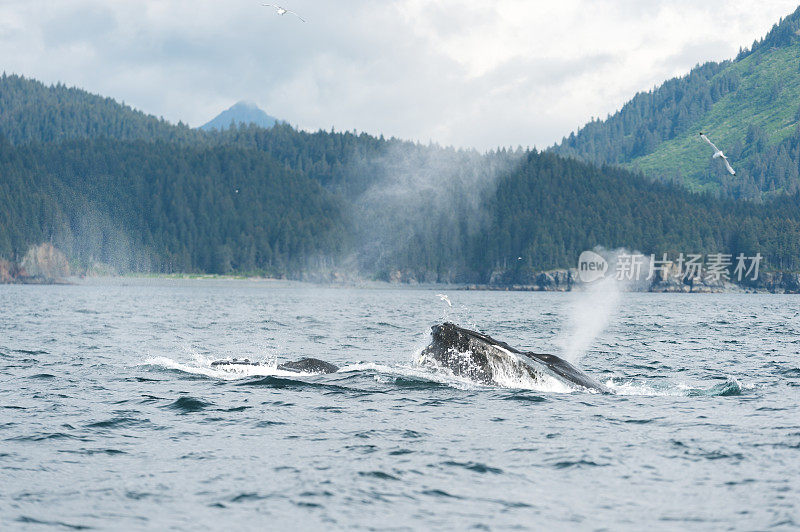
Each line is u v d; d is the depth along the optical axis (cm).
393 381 5838
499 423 4516
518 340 11775
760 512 2942
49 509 2959
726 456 3759
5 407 4972
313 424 4475
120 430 4297
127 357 8206
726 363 8344
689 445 3984
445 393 5431
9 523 2802
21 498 3072
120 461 3644
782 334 13212
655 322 17488
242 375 6325
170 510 2977
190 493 3172
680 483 3322
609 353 9569
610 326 15762
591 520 2888
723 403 5275
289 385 5762
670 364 8256
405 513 2966
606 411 4903
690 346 10625
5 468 3472
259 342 10681
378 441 4066
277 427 4394
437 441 4069
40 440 4028
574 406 5044
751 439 4122
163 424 4459
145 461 3647
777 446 3962
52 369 6938
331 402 5134
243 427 4394
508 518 2914
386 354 9000
